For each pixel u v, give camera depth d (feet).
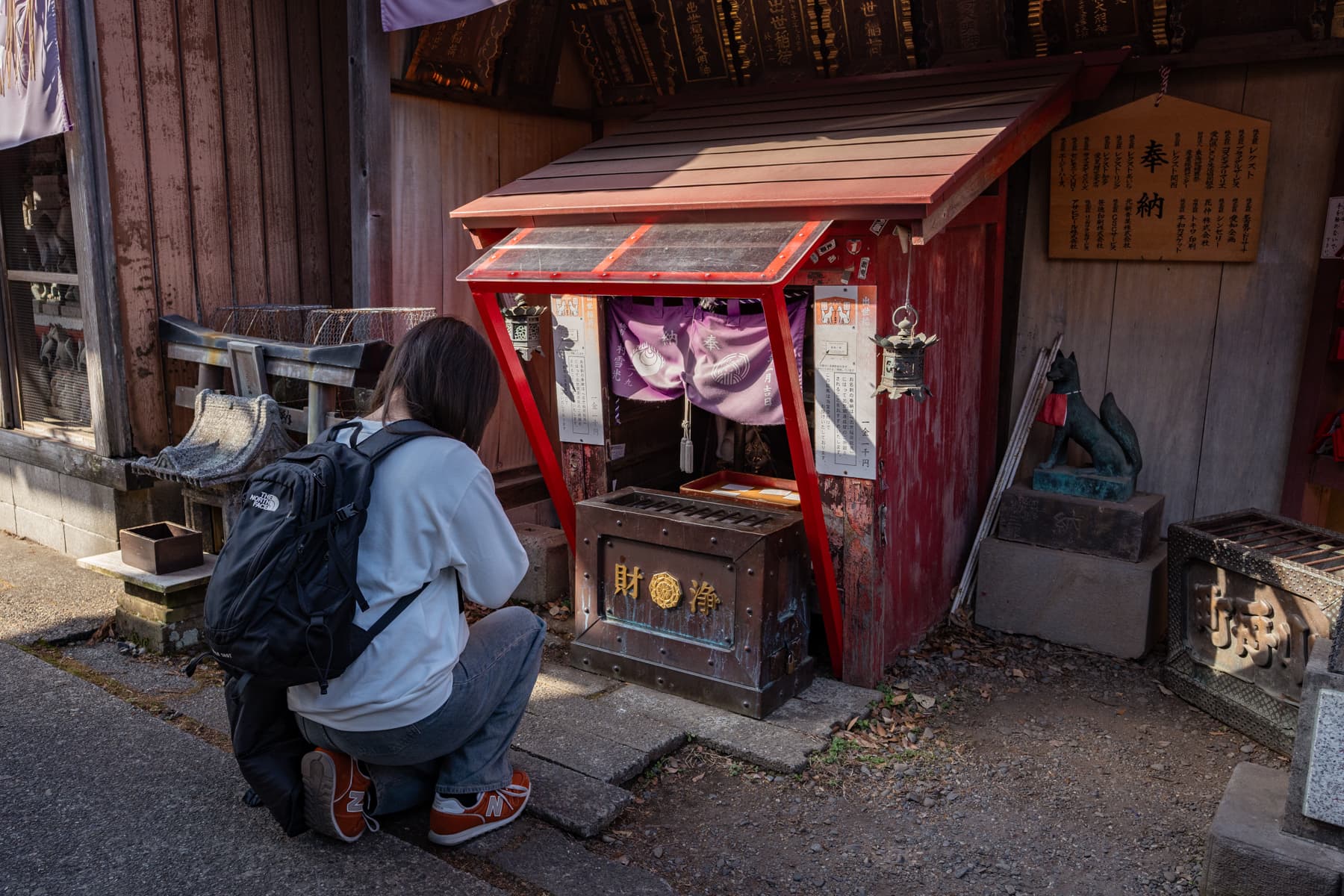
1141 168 14.96
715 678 12.60
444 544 7.66
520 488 18.54
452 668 8.08
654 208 12.03
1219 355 15.10
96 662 13.02
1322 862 8.25
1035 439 16.92
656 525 12.75
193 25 15.44
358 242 15.26
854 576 13.06
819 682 13.53
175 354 15.35
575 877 8.75
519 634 8.91
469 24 16.05
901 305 12.46
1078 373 16.14
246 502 7.57
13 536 19.26
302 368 13.32
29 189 16.72
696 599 12.65
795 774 11.24
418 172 16.17
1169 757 11.92
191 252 15.88
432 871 8.35
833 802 10.82
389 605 7.58
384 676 7.60
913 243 10.93
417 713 7.84
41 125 14.53
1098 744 12.25
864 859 9.78
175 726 10.91
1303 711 8.51
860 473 12.62
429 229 16.52
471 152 17.08
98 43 14.28
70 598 15.42
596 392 14.65
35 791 9.36
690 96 17.52
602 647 13.67
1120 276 15.75
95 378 15.39
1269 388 14.75
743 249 10.83
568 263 11.89
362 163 14.98
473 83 16.76
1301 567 11.26
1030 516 15.24
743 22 16.80
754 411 12.83
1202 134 14.38
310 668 7.23
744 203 11.34
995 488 16.14
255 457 13.14
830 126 13.85
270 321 15.78
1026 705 13.25
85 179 14.46
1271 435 14.83
